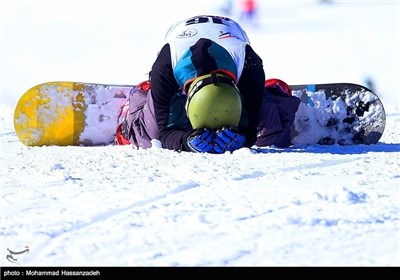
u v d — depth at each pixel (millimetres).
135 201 9516
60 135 18250
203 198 9570
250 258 6828
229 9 60875
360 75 41938
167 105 15711
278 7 64625
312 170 12211
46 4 66875
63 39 54219
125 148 16938
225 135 14438
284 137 16859
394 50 48188
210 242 7391
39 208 9242
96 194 10094
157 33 55750
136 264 6742
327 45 50562
